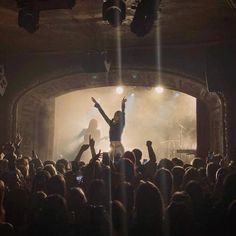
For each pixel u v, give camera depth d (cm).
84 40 1080
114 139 887
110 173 493
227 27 955
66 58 1178
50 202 317
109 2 652
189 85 1160
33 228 313
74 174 519
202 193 384
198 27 962
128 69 1135
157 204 325
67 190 442
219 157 841
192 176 493
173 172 505
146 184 333
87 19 906
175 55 1110
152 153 603
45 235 308
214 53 1061
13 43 1116
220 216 341
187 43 1089
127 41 1089
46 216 312
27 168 611
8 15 874
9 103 1197
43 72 1188
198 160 691
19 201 380
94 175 510
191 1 795
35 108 1309
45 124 1350
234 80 1036
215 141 1121
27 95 1220
